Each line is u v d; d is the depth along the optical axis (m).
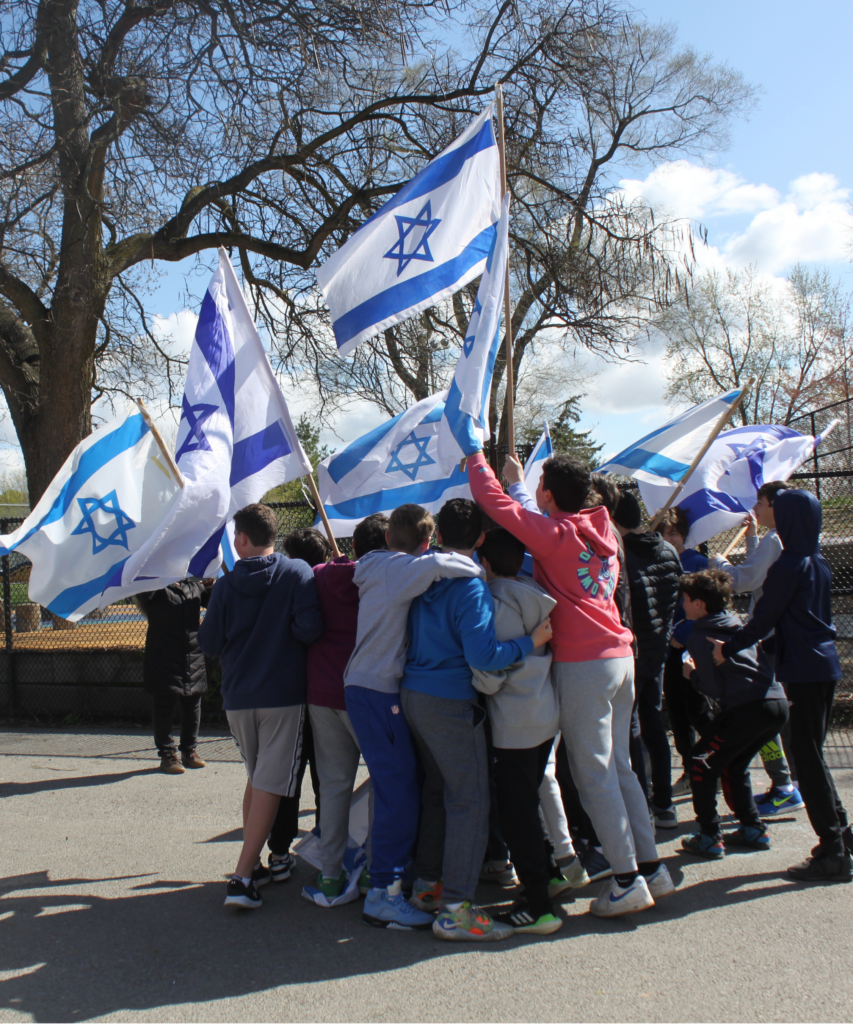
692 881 3.54
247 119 10.65
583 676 3.17
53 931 3.28
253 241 13.32
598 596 3.27
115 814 4.84
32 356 12.88
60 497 4.72
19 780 5.66
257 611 3.53
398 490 4.89
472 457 3.46
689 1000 2.58
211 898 3.58
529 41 11.80
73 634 8.27
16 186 9.83
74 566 4.64
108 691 7.54
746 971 2.74
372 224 4.30
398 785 3.26
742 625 3.79
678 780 5.12
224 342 4.28
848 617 7.68
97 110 9.96
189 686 5.79
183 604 5.79
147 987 2.81
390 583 3.26
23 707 7.73
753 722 3.70
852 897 3.28
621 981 2.71
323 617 3.58
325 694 3.49
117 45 10.45
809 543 3.58
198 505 3.93
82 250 11.19
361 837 3.74
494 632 3.09
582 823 3.75
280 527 7.42
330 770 3.54
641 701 4.26
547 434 5.30
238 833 4.47
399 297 4.27
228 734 6.87
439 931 3.06
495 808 3.70
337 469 4.94
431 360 13.75
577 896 3.47
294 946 3.09
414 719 3.19
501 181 4.04
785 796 4.46
